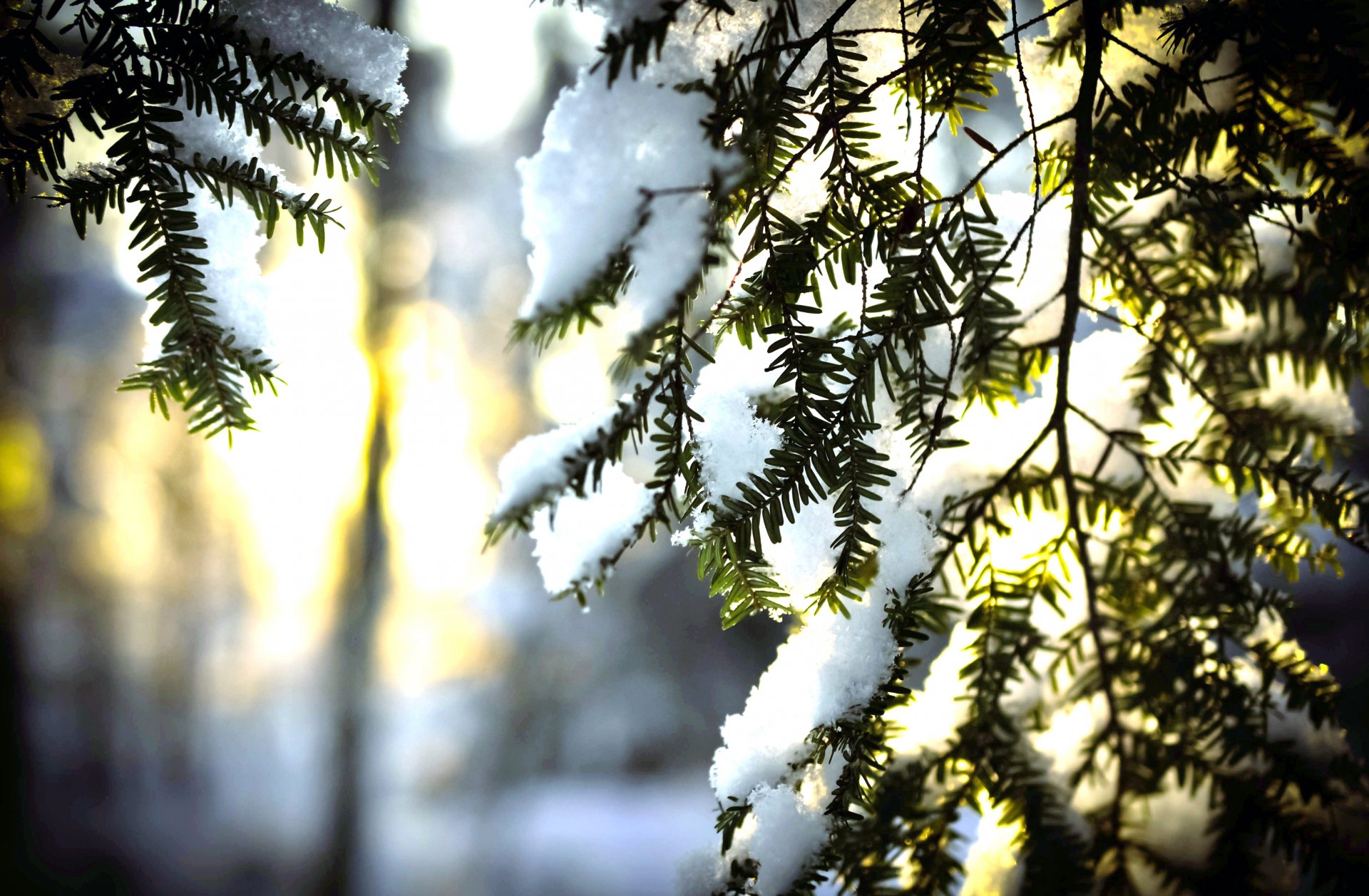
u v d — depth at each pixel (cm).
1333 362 106
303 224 96
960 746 104
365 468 670
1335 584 155
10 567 846
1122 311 106
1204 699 105
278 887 691
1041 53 102
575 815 708
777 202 98
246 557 1073
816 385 94
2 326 831
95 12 94
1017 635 103
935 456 106
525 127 785
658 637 702
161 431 971
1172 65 100
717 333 95
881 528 99
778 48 90
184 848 770
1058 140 101
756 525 93
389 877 646
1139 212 104
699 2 91
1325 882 103
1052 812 104
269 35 95
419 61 657
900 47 98
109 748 933
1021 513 106
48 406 894
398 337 688
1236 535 105
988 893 107
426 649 910
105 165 95
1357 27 94
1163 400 106
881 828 102
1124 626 107
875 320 94
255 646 1111
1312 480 103
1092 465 108
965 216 94
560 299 86
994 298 94
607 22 89
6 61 93
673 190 86
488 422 895
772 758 98
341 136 96
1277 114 99
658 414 95
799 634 99
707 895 98
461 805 720
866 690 96
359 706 649
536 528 92
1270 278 104
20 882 693
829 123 92
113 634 992
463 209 791
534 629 756
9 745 792
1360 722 108
